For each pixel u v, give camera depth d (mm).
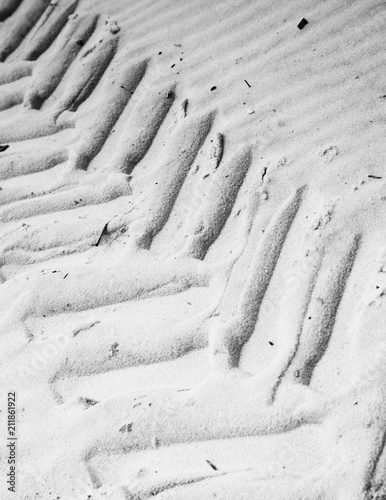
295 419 1856
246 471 1806
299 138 2486
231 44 2920
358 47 2695
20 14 3451
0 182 2771
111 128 2816
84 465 1926
